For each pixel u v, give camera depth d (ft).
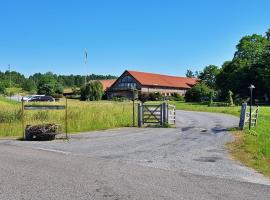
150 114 87.40
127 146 54.49
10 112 85.25
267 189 29.25
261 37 296.92
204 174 34.76
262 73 249.14
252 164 41.04
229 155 46.73
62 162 40.32
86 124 81.71
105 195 26.84
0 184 29.94
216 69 362.12
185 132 73.72
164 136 67.15
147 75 338.95
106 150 50.39
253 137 65.46
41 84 338.54
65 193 27.32
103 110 99.50
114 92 321.73
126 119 92.32
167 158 43.93
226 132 72.84
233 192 28.12
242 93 264.72
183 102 245.24
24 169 36.01
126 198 26.12
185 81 382.63
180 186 29.73
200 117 115.75
